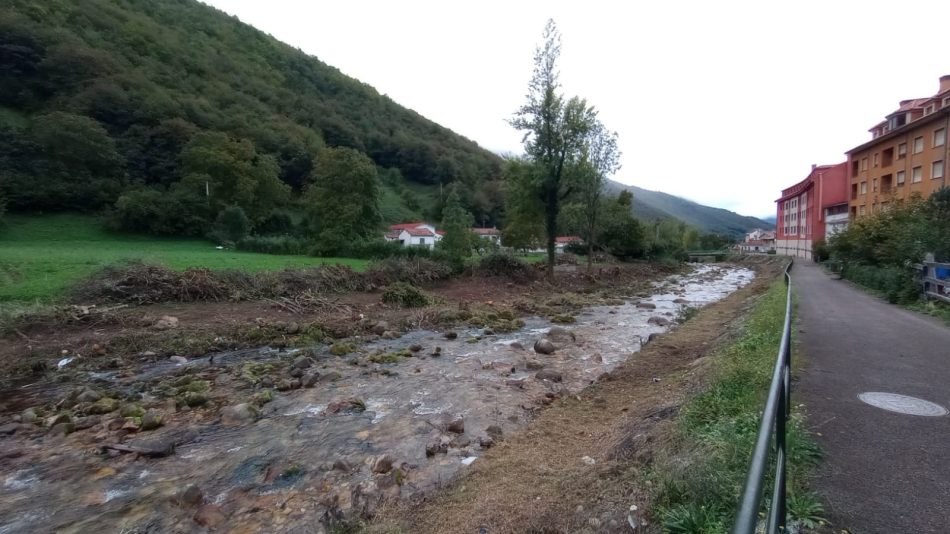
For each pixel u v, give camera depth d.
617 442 5.66
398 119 163.12
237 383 9.74
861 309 13.47
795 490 3.49
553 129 30.33
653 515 3.72
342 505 4.96
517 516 4.26
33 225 57.00
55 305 14.03
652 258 52.12
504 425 7.12
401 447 6.44
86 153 68.25
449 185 125.38
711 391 6.10
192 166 70.12
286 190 82.38
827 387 6.12
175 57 107.00
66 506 5.21
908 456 4.10
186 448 6.65
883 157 43.75
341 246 43.16
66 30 85.75
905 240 16.95
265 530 4.61
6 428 7.29
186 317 15.22
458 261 29.58
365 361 11.42
